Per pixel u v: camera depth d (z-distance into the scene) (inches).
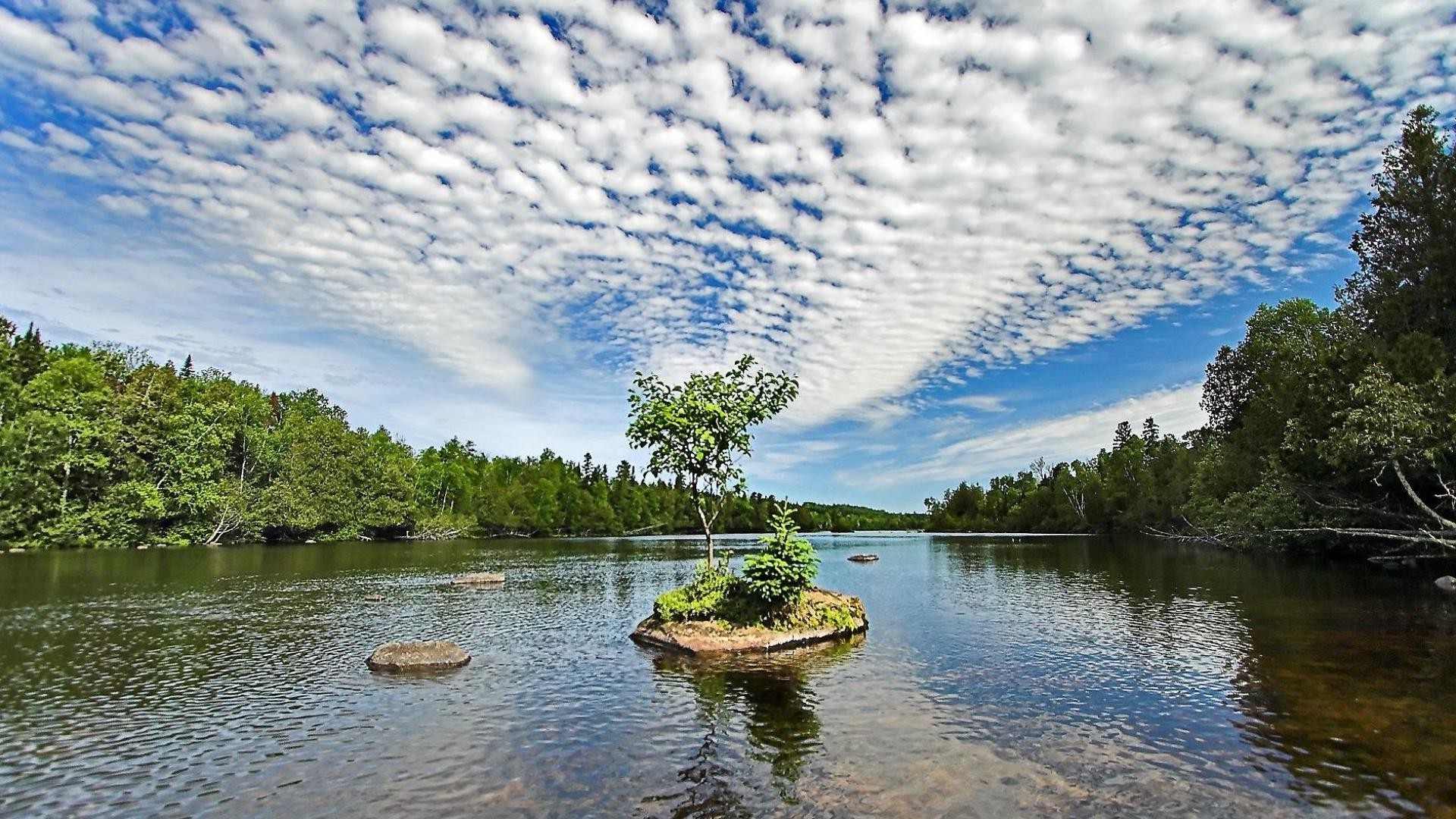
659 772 397.1
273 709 534.0
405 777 393.4
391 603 1157.1
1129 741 442.0
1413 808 333.7
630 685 605.3
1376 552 1678.2
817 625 815.1
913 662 688.4
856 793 362.9
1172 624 872.9
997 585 1411.2
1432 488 1374.3
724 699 555.2
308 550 2564.0
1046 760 410.6
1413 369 1203.2
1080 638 805.9
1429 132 1343.5
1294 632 781.3
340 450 3449.8
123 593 1232.8
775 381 920.9
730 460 910.4
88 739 462.9
